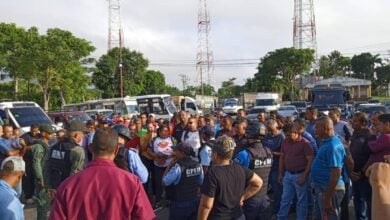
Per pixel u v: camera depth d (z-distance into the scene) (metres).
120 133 6.18
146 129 11.70
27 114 17.09
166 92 92.81
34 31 45.69
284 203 7.71
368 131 7.33
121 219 3.24
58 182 6.93
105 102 34.91
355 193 7.71
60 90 47.62
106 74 69.00
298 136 7.57
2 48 44.69
